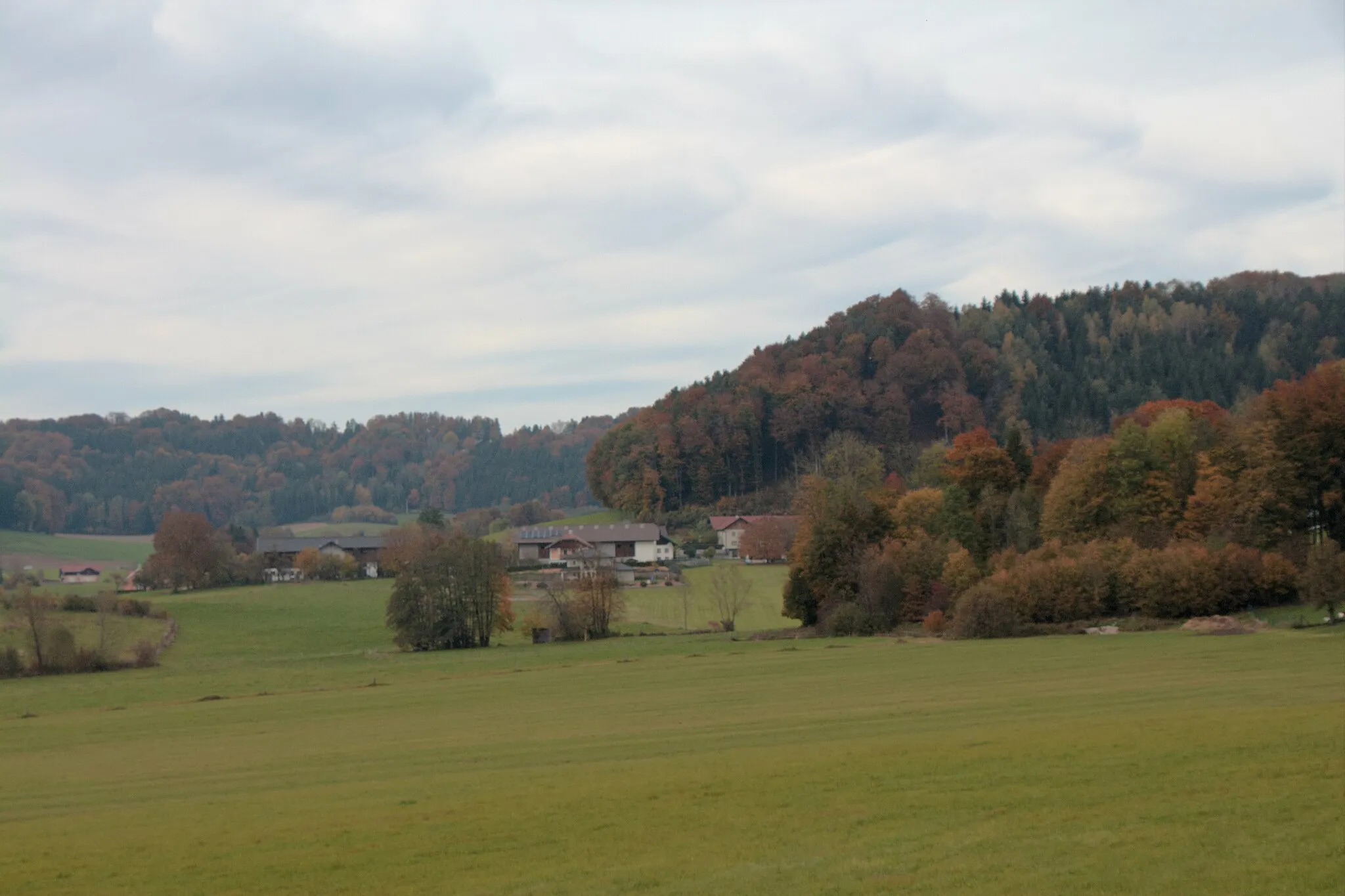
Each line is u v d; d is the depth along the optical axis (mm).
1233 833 26844
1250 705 45531
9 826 37469
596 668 90125
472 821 33094
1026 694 55281
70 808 40625
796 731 47406
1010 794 31875
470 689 79312
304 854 30750
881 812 31031
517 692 75250
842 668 77188
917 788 33312
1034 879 24797
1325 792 29594
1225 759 33938
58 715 76375
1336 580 82750
